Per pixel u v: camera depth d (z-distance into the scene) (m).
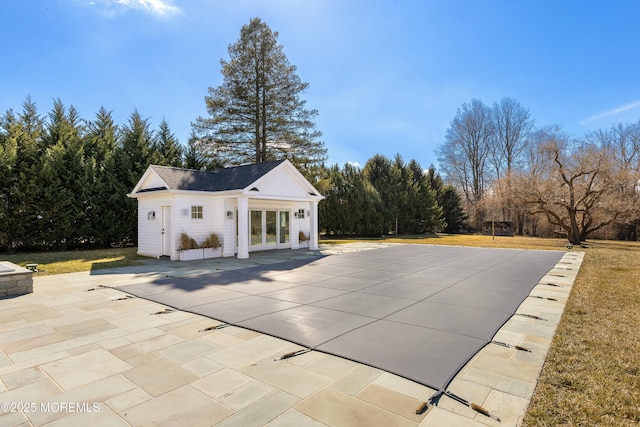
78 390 3.23
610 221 21.44
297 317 5.53
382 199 31.83
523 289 7.67
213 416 2.78
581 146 25.02
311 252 15.61
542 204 21.98
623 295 7.00
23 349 4.23
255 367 3.71
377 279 8.89
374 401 3.01
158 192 13.25
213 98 20.38
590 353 4.05
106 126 20.75
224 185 14.48
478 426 2.63
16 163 15.15
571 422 2.69
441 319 5.43
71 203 16.41
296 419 2.73
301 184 16.25
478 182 37.00
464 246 18.95
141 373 3.57
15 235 15.14
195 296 7.00
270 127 20.83
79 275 9.55
